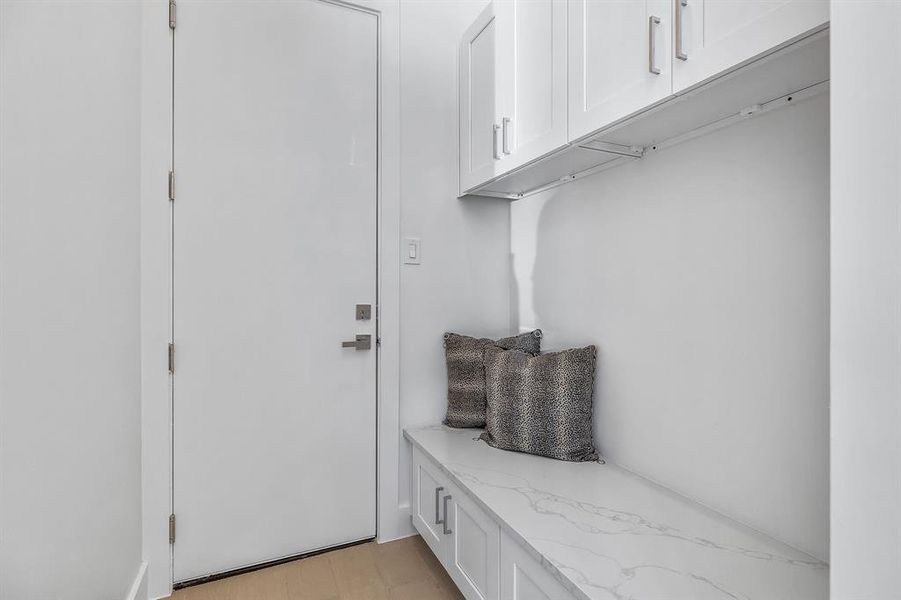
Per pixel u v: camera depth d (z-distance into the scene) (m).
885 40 0.54
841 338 0.58
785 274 1.12
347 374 1.95
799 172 1.09
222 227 1.73
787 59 0.92
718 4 0.98
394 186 2.03
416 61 2.07
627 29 1.21
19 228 0.87
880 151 0.55
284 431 1.84
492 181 1.90
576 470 1.58
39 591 0.92
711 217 1.30
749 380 1.21
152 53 1.62
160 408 1.63
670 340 1.43
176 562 1.67
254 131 1.78
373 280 2.00
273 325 1.82
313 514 1.89
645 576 1.00
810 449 1.08
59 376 1.01
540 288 2.05
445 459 1.68
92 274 1.20
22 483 0.87
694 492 1.35
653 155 1.48
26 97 0.90
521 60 1.67
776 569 1.03
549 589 1.09
